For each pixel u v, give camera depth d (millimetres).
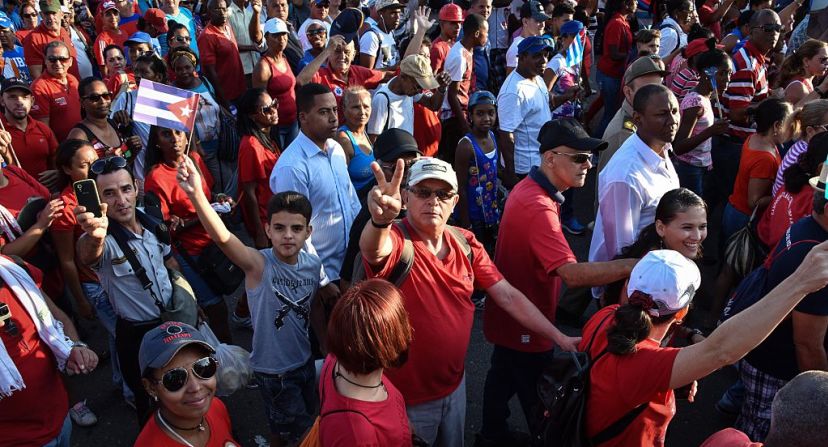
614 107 9359
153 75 7133
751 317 2332
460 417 3422
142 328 3816
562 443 2893
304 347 3873
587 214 8234
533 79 6637
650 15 11797
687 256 3533
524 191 3686
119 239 3723
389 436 2414
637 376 2574
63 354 3270
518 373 3859
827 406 1965
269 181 4902
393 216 2771
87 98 5859
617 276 3363
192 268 4586
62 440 3377
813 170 4062
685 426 4605
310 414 4070
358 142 5336
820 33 9523
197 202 3416
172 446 2629
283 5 9477
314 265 3883
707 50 7016
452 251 3252
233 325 5793
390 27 10023
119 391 4926
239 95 8906
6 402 3123
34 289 3230
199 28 10914
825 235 3268
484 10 9859
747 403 3779
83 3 12234
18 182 4617
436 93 6797
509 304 3445
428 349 3145
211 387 2645
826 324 3135
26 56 8883
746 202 5410
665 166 4367
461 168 5910
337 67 7570
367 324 2311
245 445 4441
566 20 9891
